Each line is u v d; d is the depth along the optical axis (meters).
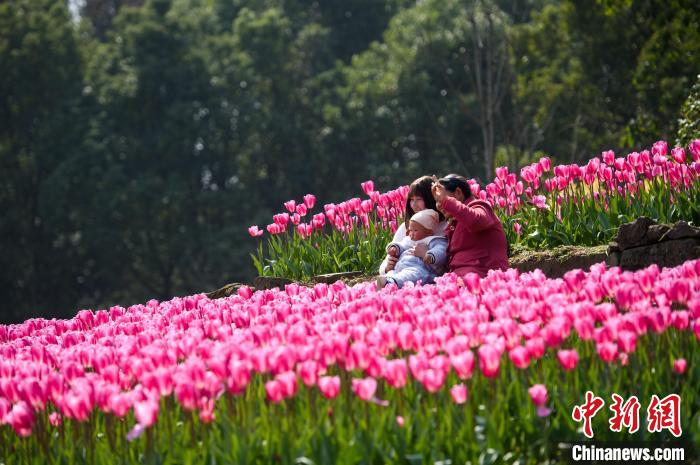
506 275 6.26
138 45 48.47
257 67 49.94
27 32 47.50
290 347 4.79
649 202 9.23
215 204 46.06
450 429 4.29
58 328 7.79
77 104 48.06
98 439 4.96
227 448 4.34
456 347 4.54
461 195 8.36
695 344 5.05
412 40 46.78
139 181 45.19
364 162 48.53
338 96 50.47
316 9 60.09
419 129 46.31
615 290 5.19
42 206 44.44
